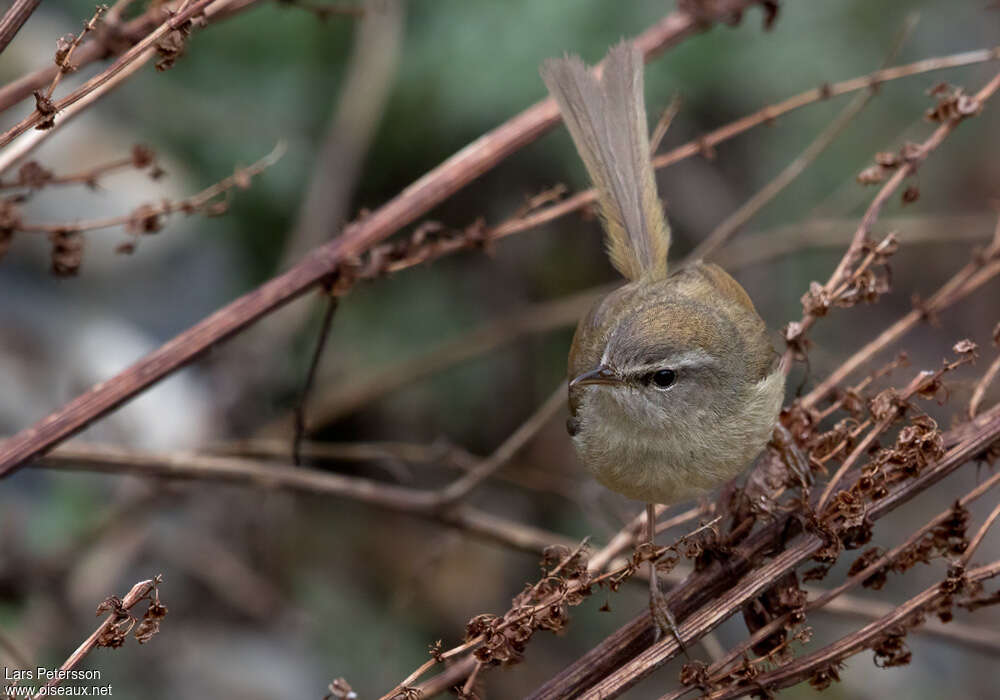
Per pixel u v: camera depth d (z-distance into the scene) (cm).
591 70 730
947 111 657
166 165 1130
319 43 1162
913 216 1355
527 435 883
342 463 1233
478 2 1125
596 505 988
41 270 1109
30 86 621
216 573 1061
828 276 1340
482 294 1234
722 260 1109
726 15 775
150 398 1114
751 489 605
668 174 1275
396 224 693
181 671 977
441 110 1112
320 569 1147
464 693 511
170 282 1161
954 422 587
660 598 550
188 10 516
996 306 1440
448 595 1172
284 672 1018
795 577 541
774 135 1262
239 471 855
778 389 693
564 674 541
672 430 666
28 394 1039
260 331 1156
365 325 1215
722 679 507
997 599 528
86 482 1030
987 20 1288
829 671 521
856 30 1239
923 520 1377
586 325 732
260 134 1157
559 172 1188
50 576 968
